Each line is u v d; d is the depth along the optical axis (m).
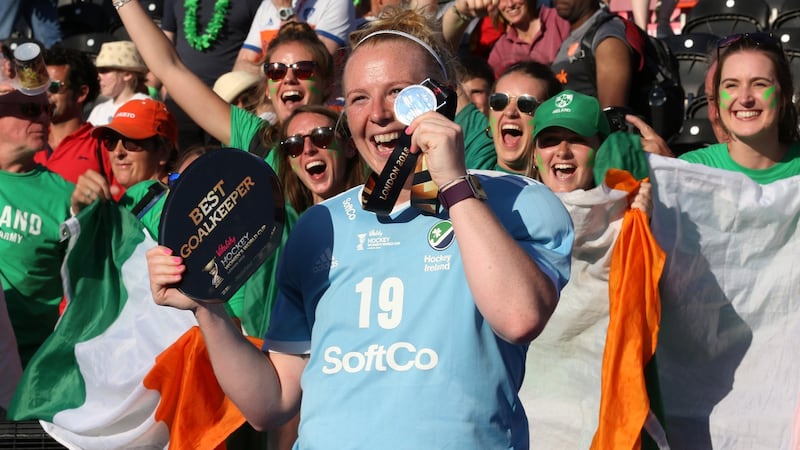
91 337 12.12
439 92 6.51
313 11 17.50
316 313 6.95
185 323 11.88
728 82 11.98
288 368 7.32
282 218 7.26
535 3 17.02
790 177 10.98
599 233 10.42
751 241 10.75
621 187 10.46
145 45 13.88
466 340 6.49
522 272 6.19
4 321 13.30
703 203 10.75
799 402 10.18
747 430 10.59
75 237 12.19
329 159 12.19
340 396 6.59
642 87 15.06
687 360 10.77
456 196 6.26
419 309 6.56
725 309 10.73
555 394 10.56
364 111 6.81
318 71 13.93
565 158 11.00
